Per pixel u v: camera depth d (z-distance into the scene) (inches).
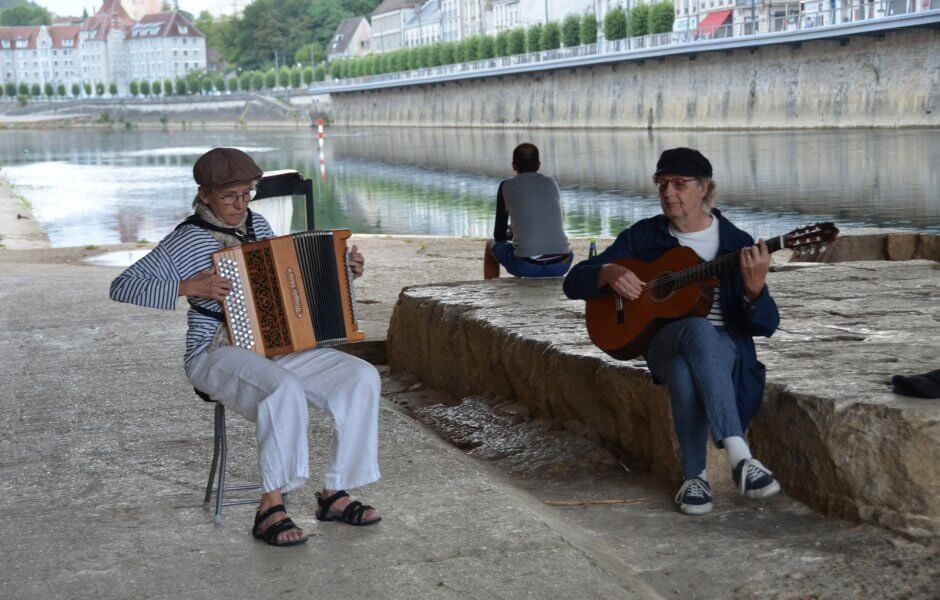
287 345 157.8
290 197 569.3
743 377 173.9
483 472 199.5
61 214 1202.0
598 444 221.0
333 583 141.9
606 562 151.8
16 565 151.4
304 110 6053.2
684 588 150.8
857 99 2316.7
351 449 163.0
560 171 1679.4
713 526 174.2
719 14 3063.5
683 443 178.2
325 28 7573.8
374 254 669.9
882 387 179.0
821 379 187.6
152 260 157.5
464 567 146.2
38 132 6274.6
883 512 164.4
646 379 201.3
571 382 227.1
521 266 358.6
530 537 156.6
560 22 4133.9
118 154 2972.4
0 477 199.5
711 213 181.2
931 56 2121.1
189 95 7229.3
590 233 920.9
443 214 1174.3
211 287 154.8
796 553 159.0
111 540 161.0
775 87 2571.4
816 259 486.0
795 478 180.4
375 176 1827.0
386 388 319.0
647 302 178.7
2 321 406.3
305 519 168.7
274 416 154.4
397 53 5231.3
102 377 293.4
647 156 1936.5
